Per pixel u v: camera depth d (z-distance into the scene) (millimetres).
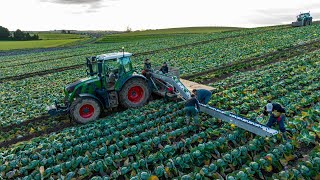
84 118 12766
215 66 23906
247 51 29391
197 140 9852
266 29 54125
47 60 45344
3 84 26766
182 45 44844
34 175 8789
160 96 15367
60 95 19531
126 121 12180
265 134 8406
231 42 39656
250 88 15344
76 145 10312
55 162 9586
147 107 13688
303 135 9453
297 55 24594
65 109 13211
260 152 8984
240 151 8617
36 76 30547
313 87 14445
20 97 20109
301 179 7398
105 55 13633
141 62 30812
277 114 9344
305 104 12281
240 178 7496
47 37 135250
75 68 34031
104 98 13352
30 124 13977
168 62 28531
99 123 12469
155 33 99812
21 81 27391
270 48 29016
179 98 13906
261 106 12781
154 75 14703
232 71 22000
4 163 9773
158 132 11023
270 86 15578
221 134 10133
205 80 20266
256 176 7992
